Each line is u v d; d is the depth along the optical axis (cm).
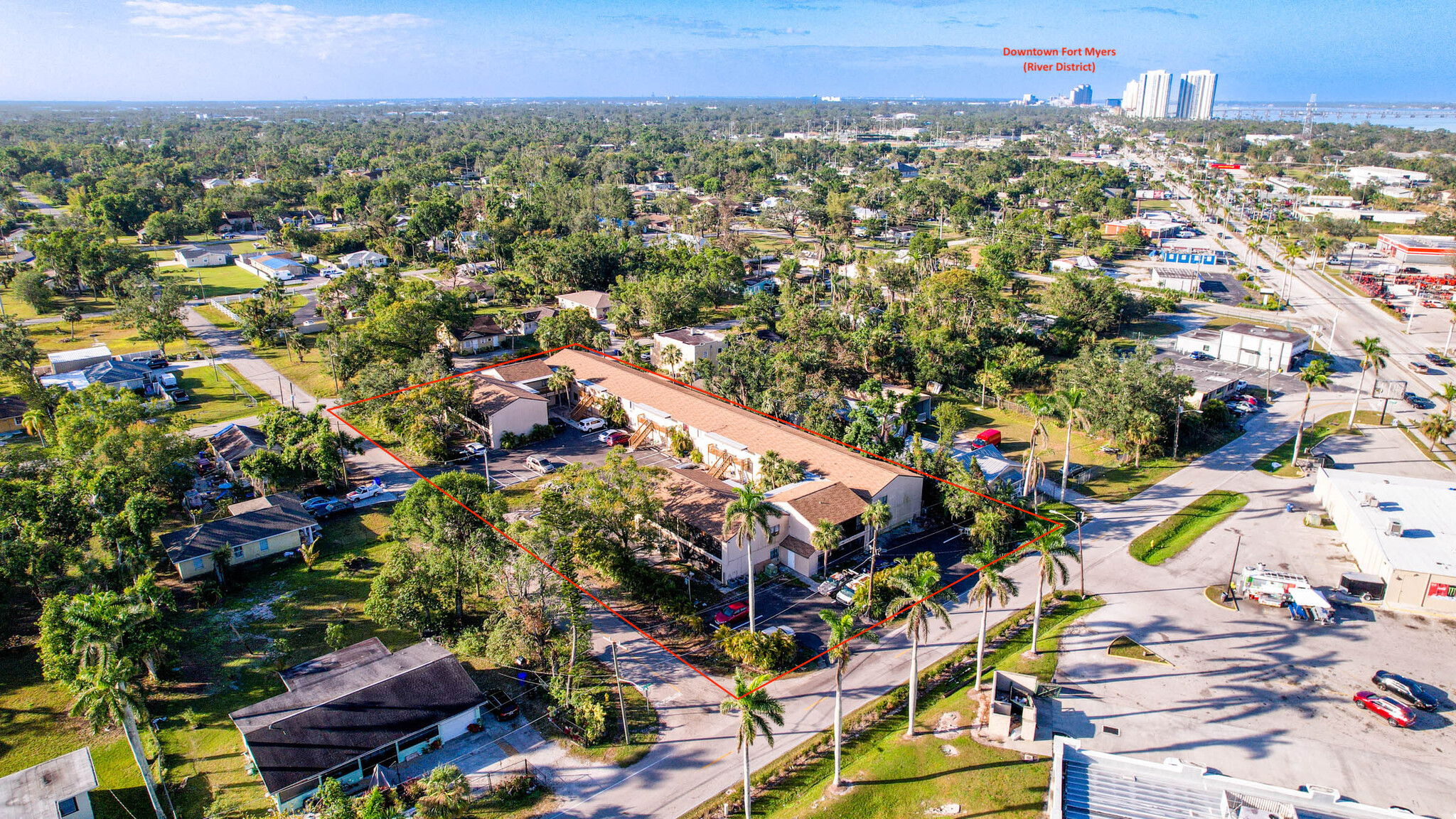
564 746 5828
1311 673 6506
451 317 15462
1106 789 5275
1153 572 8025
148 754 5700
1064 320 15650
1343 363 14375
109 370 12950
